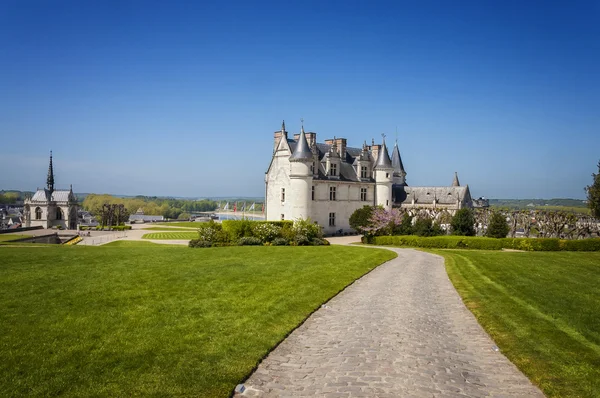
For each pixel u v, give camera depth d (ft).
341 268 77.92
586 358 34.63
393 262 94.68
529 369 32.86
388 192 246.47
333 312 49.29
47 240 203.31
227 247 109.81
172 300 49.32
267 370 32.42
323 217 220.23
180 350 34.50
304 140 206.49
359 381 30.42
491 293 59.62
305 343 38.55
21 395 26.78
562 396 28.45
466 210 167.63
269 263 79.20
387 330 42.73
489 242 142.00
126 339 36.40
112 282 57.77
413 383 30.22
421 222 172.55
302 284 61.11
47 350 33.63
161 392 27.66
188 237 217.77
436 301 56.65
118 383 28.66
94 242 189.88
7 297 48.85
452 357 35.86
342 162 236.43
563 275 73.92
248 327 40.83
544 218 170.60
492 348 38.27
